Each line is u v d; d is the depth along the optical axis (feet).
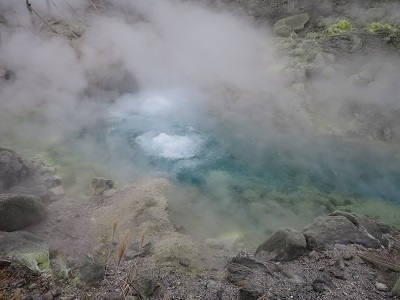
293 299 10.10
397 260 12.01
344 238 12.86
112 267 11.75
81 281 10.86
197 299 10.33
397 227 16.06
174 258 12.50
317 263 11.93
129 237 13.89
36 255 11.67
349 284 10.85
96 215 15.20
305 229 13.66
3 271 11.02
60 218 14.85
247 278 11.16
